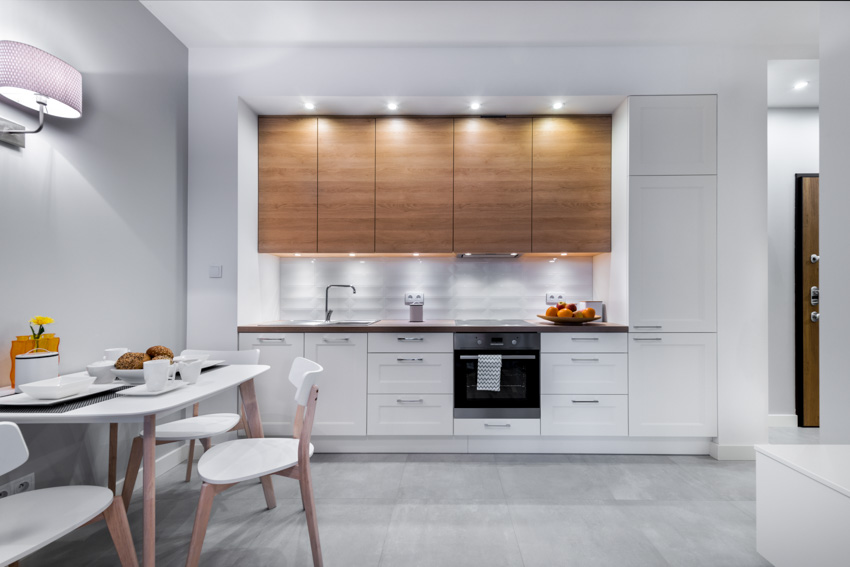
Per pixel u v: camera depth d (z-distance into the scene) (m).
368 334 2.97
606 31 2.79
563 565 1.74
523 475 2.61
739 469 2.70
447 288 3.60
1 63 1.58
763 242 2.91
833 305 1.92
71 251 2.01
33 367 1.59
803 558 1.42
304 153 3.23
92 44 2.14
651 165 2.93
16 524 1.16
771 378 3.56
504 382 2.96
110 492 1.35
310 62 2.98
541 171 3.19
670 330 2.92
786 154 3.57
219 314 2.95
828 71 1.94
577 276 3.57
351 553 1.82
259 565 1.73
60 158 1.96
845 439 1.85
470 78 2.97
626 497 2.33
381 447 3.00
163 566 1.72
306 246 3.21
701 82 2.92
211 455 1.69
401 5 2.53
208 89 2.98
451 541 1.91
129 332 2.39
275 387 2.96
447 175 3.21
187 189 2.96
